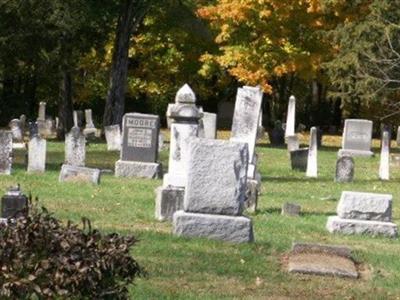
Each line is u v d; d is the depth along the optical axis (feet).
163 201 74.23
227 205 63.67
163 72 220.64
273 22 184.14
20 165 115.96
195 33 206.80
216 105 243.40
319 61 184.96
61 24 162.40
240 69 187.32
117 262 34.73
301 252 60.23
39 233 33.73
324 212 86.53
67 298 33.09
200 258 58.29
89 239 34.91
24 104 224.53
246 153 63.87
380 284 55.31
